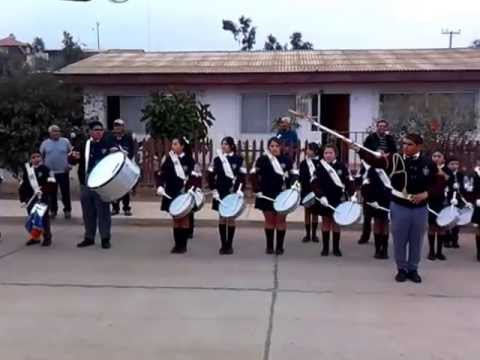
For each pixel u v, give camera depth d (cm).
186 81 2003
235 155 1011
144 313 689
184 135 1659
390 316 679
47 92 1622
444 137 1582
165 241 1096
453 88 1984
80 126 1708
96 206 1031
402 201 812
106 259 954
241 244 1070
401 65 2000
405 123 1681
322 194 977
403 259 827
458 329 639
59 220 1270
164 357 564
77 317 676
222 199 991
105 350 581
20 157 1584
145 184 1584
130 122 2103
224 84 2030
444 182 825
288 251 1015
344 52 2369
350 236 1145
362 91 2016
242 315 681
